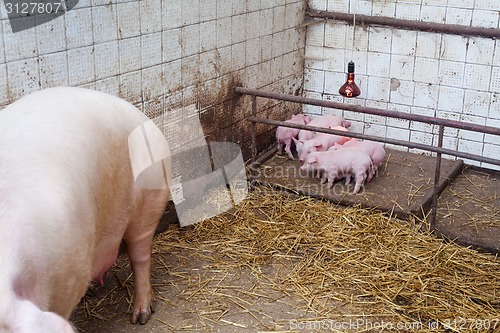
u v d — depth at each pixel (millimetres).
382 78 6020
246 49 5457
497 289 4000
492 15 5461
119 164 2977
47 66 3748
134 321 3652
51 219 2398
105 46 4098
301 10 6129
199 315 3756
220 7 5043
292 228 4684
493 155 5699
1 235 2244
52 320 1965
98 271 3090
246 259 4320
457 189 5312
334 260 4312
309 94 6438
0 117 2701
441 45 5688
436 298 3904
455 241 4516
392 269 4219
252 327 3662
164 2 4480
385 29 5883
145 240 3510
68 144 2635
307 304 3873
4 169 2418
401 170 5543
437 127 5859
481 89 5637
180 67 4754
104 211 2871
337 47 6152
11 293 2062
